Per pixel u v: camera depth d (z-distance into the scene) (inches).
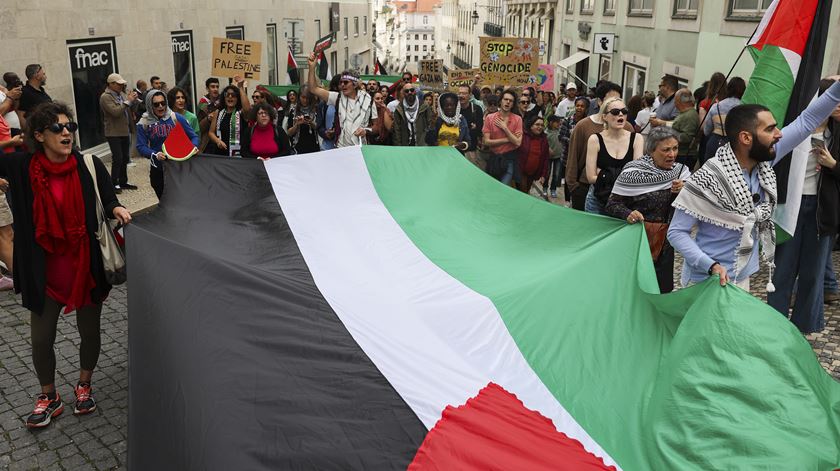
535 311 140.9
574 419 117.3
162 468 95.3
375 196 192.4
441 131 339.9
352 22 1584.6
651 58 729.0
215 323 114.6
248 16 883.4
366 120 349.4
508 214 188.7
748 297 125.2
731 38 534.9
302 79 1125.1
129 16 573.0
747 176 144.2
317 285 134.0
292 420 96.6
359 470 90.3
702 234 148.9
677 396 116.3
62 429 162.2
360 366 106.7
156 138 326.0
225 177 188.4
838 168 179.8
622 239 163.2
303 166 193.9
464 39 3147.1
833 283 224.4
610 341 138.0
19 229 151.9
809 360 120.3
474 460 92.3
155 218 164.7
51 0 464.1
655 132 180.7
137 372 109.5
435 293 146.6
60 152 148.8
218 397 99.6
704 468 105.1
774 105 171.2
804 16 166.2
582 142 247.4
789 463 101.5
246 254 151.8
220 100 332.2
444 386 107.9
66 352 200.4
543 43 1234.6
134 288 126.3
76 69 505.7
